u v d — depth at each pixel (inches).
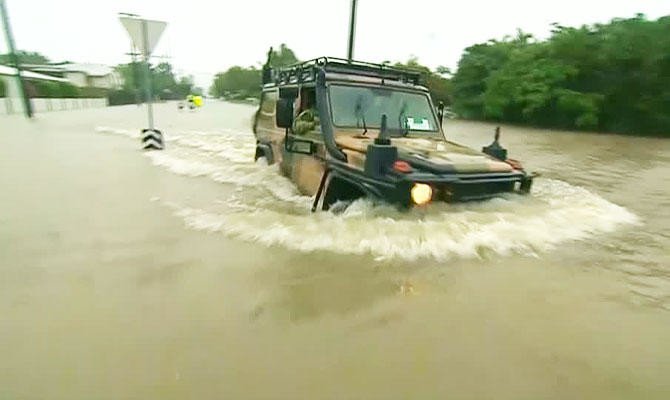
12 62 908.0
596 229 172.7
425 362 89.0
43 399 77.1
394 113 207.6
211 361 88.6
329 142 185.3
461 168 156.8
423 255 140.6
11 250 150.5
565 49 993.5
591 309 112.0
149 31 409.7
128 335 97.9
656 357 91.6
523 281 126.6
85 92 1990.7
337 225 158.6
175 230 172.1
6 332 98.6
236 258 143.1
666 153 518.0
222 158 370.3
